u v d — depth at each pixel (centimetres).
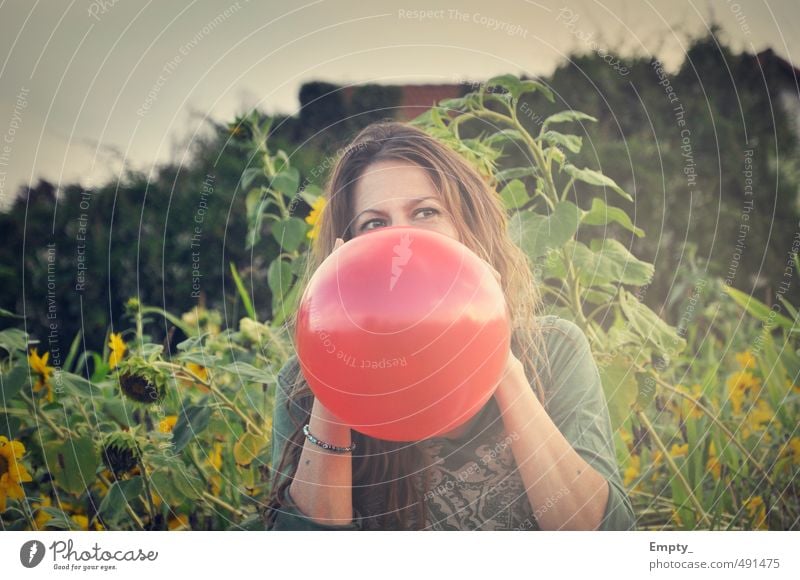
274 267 221
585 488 194
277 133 233
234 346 219
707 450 226
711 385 229
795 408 232
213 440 210
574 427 198
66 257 228
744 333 239
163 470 207
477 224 209
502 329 165
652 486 219
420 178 207
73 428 207
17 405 207
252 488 210
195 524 209
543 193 217
